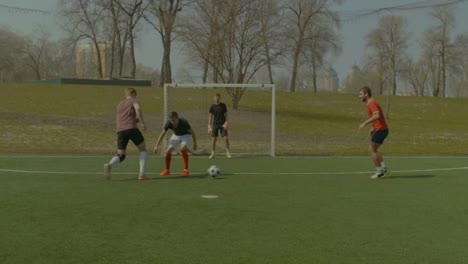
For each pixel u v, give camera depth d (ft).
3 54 233.35
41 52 242.58
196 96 97.71
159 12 150.92
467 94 227.40
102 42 175.32
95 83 148.56
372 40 175.94
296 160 49.32
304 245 18.20
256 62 115.24
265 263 16.17
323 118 112.57
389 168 43.01
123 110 33.94
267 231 20.12
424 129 106.83
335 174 38.29
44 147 61.26
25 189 29.66
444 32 188.55
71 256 16.67
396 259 16.69
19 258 16.43
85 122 81.15
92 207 24.41
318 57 160.86
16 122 75.87
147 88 130.62
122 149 33.99
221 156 53.01
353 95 153.48
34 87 124.16
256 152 59.93
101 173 37.52
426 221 22.13
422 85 226.38
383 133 35.53
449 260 16.61
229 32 108.68
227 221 21.75
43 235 19.19
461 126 117.08
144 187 30.81
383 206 25.40
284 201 26.50
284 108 122.72
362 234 19.80
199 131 75.61
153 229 20.22
